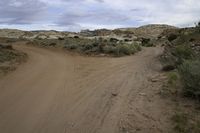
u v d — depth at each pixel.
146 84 13.76
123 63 23.77
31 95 12.09
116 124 8.23
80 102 10.81
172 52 19.69
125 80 15.27
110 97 11.48
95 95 11.92
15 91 12.94
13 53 31.97
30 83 14.95
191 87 10.22
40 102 10.88
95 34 142.88
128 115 8.99
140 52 38.62
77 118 8.87
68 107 10.13
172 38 40.38
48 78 16.50
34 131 7.77
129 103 10.41
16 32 162.62
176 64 17.33
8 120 8.71
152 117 8.65
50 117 8.99
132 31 162.25
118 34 141.62
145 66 21.02
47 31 148.62
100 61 25.80
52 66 22.84
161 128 7.71
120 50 34.12
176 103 9.80
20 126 8.17
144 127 7.89
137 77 16.06
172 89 11.68
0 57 26.19
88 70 19.61
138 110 9.45
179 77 12.01
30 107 10.17
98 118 8.83
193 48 19.38
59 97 11.67
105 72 18.45
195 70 10.33
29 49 49.06
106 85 13.98
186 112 8.73
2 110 9.82
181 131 7.32
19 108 10.05
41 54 37.06
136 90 12.55
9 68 20.92
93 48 36.41
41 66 23.06
